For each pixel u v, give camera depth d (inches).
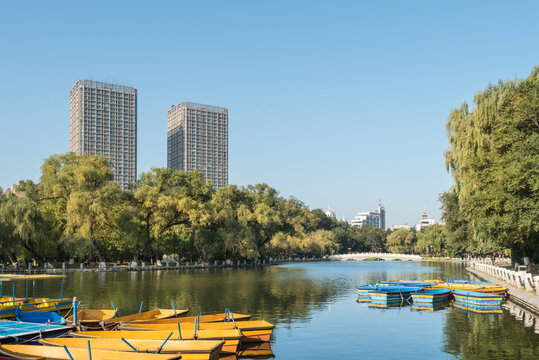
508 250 3191.4
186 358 624.7
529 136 1375.5
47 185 3058.6
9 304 1079.0
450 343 792.9
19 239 2696.9
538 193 1306.6
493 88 1813.5
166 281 2090.3
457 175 2006.6
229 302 1327.5
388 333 885.2
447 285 1541.6
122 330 757.9
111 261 3700.8
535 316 1071.0
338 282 2105.1
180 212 3312.0
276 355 724.7
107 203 2957.7
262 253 4515.3
